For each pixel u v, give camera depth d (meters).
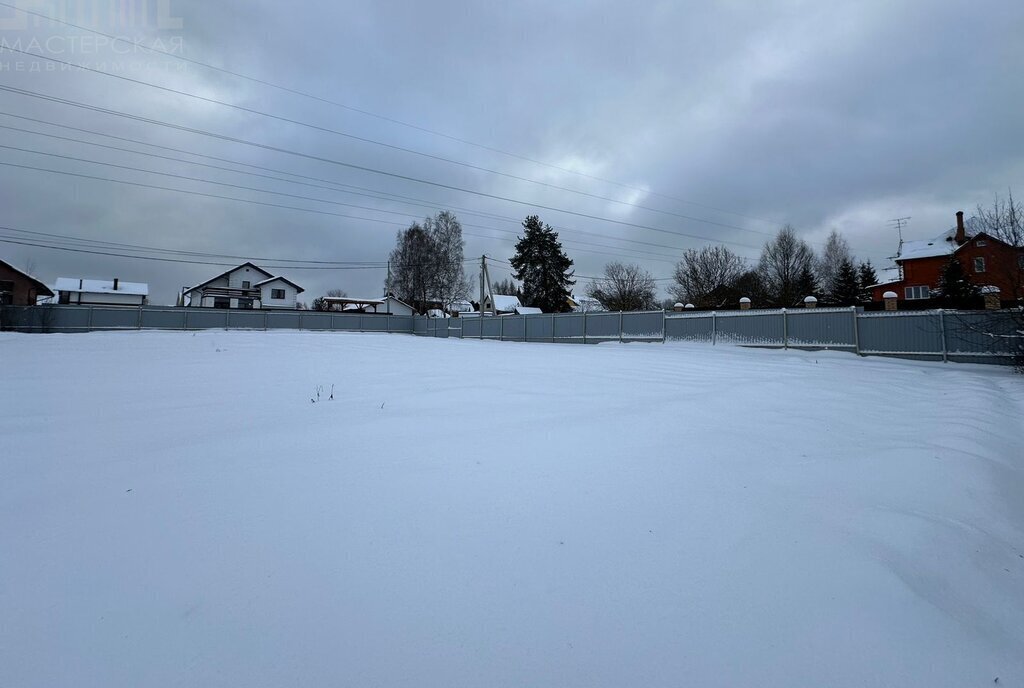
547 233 56.12
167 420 4.62
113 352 12.01
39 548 2.29
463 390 6.26
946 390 7.77
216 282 51.78
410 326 38.91
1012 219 11.85
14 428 4.35
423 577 2.12
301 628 1.79
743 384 7.69
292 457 3.55
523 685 1.59
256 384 6.86
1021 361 10.80
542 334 27.00
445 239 52.75
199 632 1.75
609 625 1.87
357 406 5.26
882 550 2.46
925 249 34.91
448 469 3.34
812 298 18.00
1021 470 4.02
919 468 3.67
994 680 1.70
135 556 2.23
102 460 3.48
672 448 3.94
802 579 2.20
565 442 4.01
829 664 1.72
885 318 14.93
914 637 1.87
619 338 23.30
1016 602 2.24
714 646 1.79
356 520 2.60
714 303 42.72
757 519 2.77
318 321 35.03
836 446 4.21
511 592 2.04
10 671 1.56
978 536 2.75
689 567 2.27
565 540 2.47
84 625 1.78
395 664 1.64
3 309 26.86
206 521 2.56
